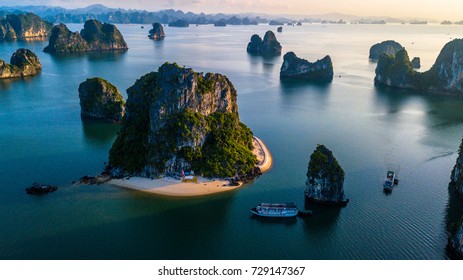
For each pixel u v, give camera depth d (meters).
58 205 101.12
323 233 91.38
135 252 84.06
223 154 119.00
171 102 117.56
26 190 108.56
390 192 109.81
